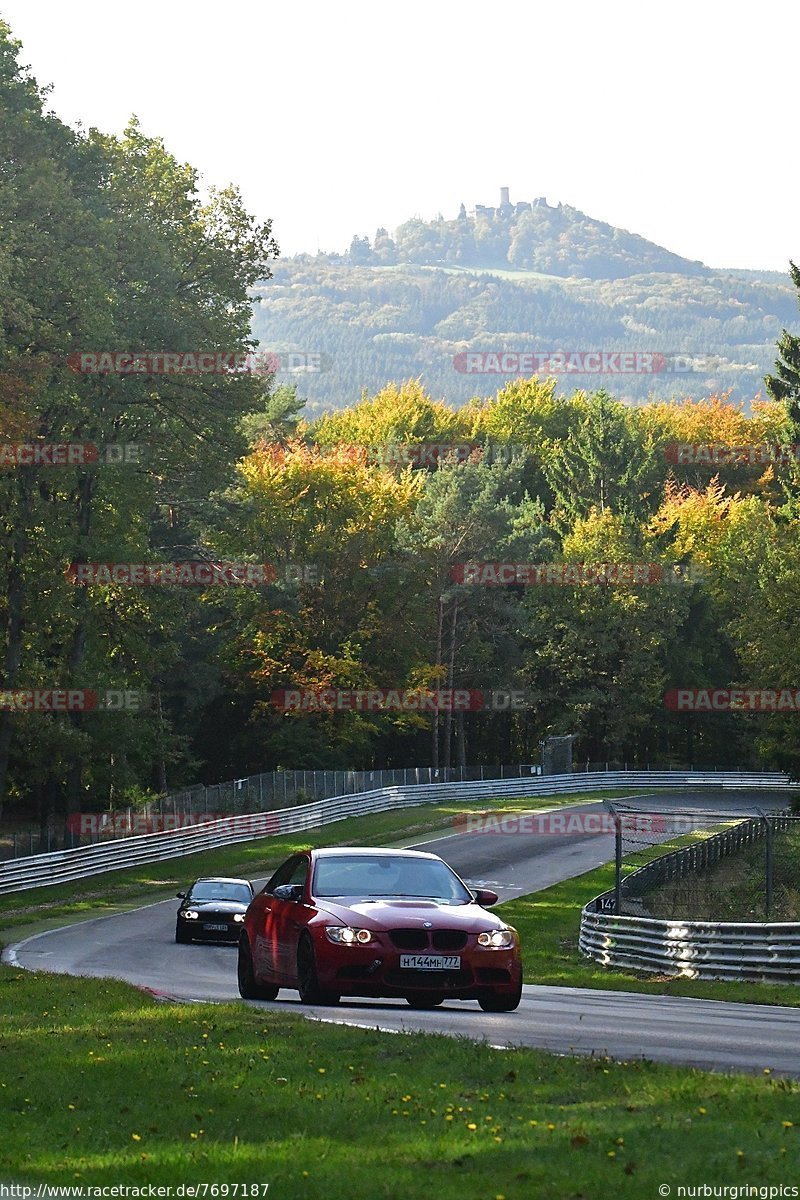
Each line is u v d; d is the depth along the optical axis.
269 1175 18.23
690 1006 48.59
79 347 115.19
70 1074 26.27
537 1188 17.41
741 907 88.00
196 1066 26.75
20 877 109.69
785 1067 29.47
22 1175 18.67
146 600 140.00
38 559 125.19
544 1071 26.03
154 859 130.62
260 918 42.53
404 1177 18.02
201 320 129.88
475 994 38.06
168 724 147.75
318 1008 38.31
